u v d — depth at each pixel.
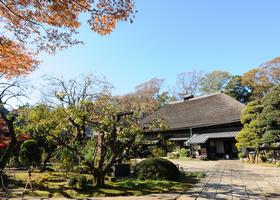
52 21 5.80
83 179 8.48
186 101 30.62
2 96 12.14
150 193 7.99
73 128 10.98
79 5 5.39
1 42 6.52
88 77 40.84
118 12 5.52
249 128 17.06
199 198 7.27
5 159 9.27
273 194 7.64
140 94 38.12
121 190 8.28
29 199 7.49
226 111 24.19
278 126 15.28
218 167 15.60
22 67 7.64
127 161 14.52
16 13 5.65
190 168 15.43
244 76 34.00
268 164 16.02
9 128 9.49
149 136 24.16
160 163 10.41
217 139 23.05
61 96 11.84
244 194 7.71
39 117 10.27
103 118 8.92
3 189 8.54
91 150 11.44
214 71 39.41
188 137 25.70
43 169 13.52
